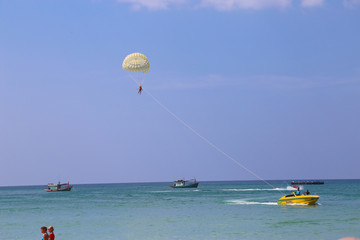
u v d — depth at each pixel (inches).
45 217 2009.1
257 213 1996.8
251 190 5723.4
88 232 1443.2
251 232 1371.8
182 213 2092.8
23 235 1403.8
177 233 1379.2
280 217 1800.0
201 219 1782.7
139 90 1800.0
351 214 1887.3
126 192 5905.5
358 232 1348.4
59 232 1454.2
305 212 2004.2
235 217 1835.6
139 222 1717.5
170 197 3924.7
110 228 1537.9
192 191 5649.6
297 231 1379.2
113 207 2628.0
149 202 3125.0
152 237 1310.3
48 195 5236.2
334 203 2586.1
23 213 2263.8
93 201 3442.4
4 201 3700.8
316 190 5383.9
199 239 1252.5
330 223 1573.6
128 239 1282.0
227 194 4360.2
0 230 1529.3
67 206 2807.6
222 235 1318.9
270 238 1248.8
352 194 3973.9
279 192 4803.2
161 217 1907.0
